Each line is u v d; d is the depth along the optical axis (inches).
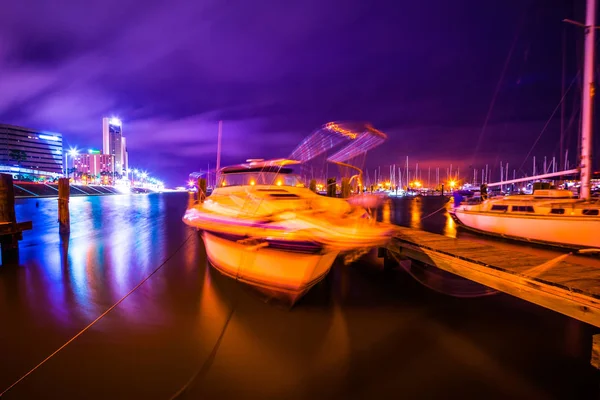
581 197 448.5
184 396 139.1
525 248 456.1
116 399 135.9
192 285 281.0
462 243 296.2
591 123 432.1
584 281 173.2
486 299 251.3
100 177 5477.4
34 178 3897.6
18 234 365.4
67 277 302.0
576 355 173.6
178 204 1659.7
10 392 138.9
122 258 382.9
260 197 248.2
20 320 208.5
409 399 140.4
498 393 144.2
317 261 211.5
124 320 210.7
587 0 421.4
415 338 193.3
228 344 183.2
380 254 339.6
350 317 220.2
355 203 253.3
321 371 159.6
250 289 249.0
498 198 576.7
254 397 140.2
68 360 163.8
